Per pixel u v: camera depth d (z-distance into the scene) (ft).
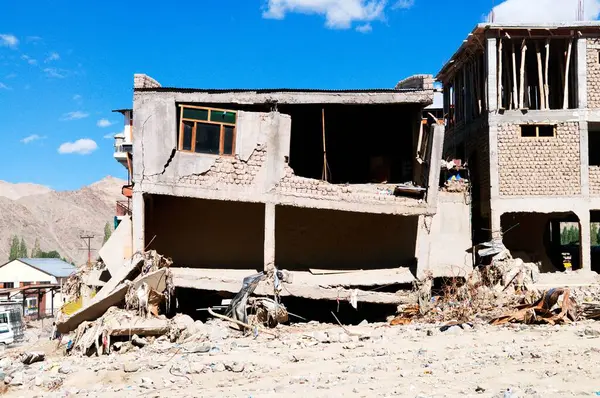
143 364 46.70
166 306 65.72
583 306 64.39
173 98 69.21
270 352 49.57
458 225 84.17
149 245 72.59
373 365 43.14
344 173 88.53
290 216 77.71
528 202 91.35
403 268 76.07
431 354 46.21
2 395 40.42
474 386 35.55
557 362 41.34
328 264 77.56
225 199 68.64
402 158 86.22
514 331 55.47
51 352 59.82
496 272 79.15
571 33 92.89
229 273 71.77
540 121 92.48
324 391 35.91
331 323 69.97
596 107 92.63
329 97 72.49
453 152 114.11
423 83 75.97
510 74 96.94
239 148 69.41
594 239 277.44
